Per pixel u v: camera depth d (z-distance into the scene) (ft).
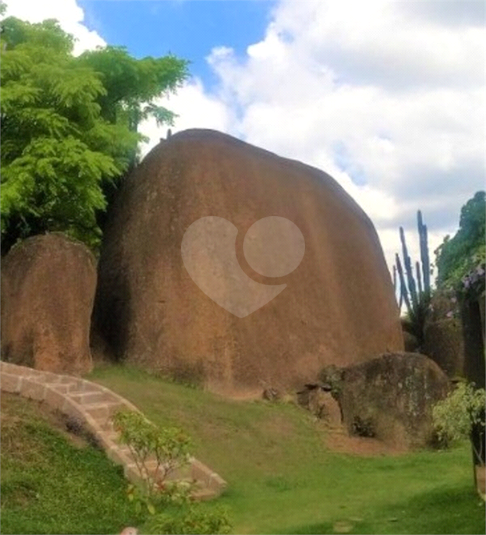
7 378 37.19
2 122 50.88
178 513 27.07
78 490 30.07
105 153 53.21
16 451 31.76
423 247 67.97
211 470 35.17
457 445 43.39
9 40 56.49
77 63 54.13
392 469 37.60
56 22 58.03
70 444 33.65
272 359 48.55
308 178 57.36
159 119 59.62
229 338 47.78
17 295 44.75
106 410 37.06
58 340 44.34
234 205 51.44
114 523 27.73
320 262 53.47
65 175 50.16
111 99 57.00
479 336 28.30
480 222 29.01
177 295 48.32
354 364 48.57
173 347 47.21
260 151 56.54
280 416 43.68
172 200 50.70
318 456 39.73
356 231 57.06
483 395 27.81
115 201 53.98
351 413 44.47
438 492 29.68
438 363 58.75
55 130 50.21
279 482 34.96
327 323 51.72
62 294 44.86
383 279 57.00
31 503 28.40
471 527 24.84
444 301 61.57
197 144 53.21
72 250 45.60
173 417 39.93
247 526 27.89
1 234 51.24
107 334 49.60
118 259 50.93
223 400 44.21
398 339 55.98
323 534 26.11
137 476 31.35
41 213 53.26
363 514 28.32
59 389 38.52
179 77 58.13
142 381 45.06
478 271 27.84
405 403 43.55
